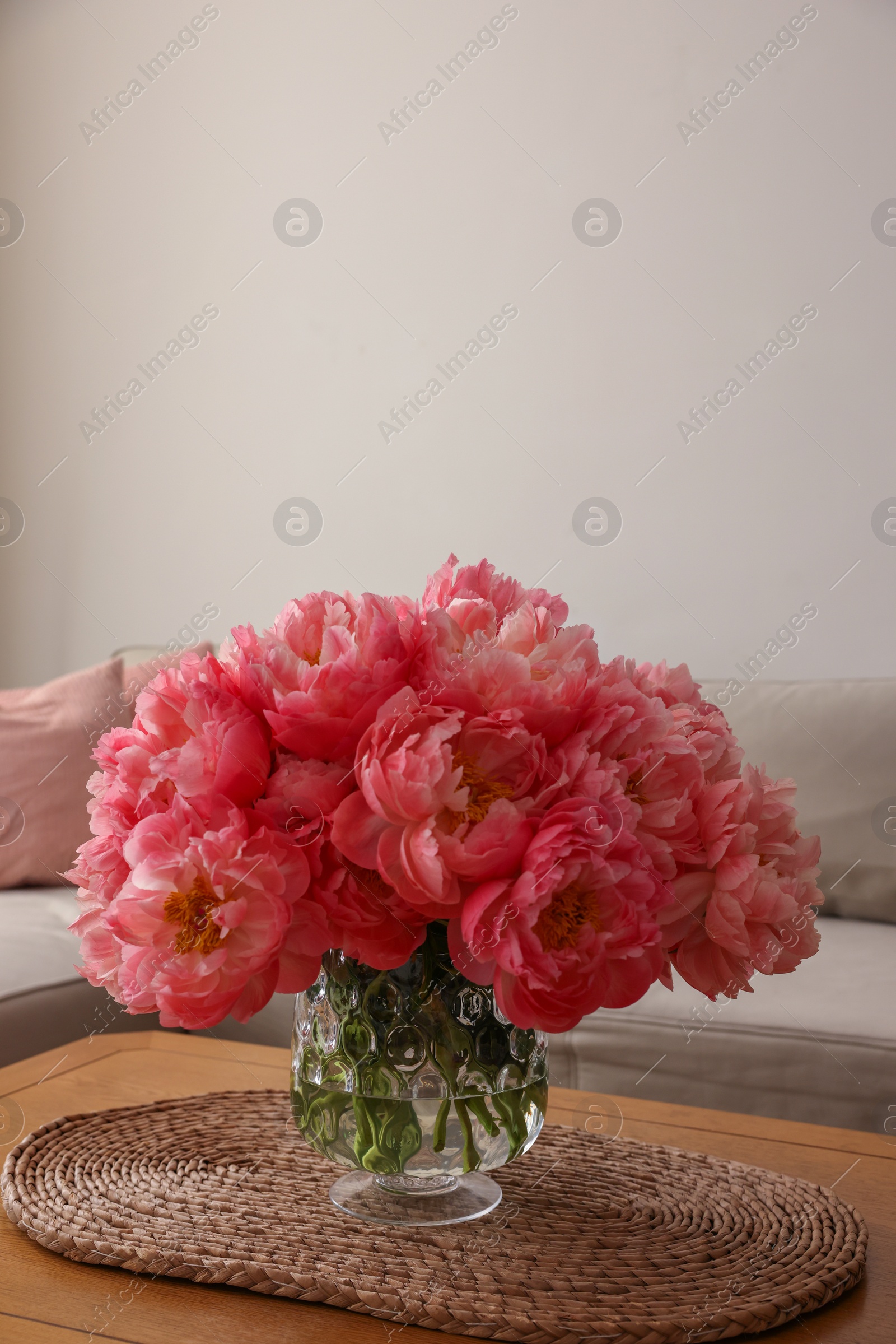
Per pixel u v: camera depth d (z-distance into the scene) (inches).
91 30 112.2
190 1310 23.9
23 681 114.7
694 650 92.2
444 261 100.0
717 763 26.3
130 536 110.8
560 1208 29.5
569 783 23.0
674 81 92.8
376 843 22.9
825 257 89.0
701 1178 31.8
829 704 76.5
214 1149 32.8
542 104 96.8
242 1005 23.5
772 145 90.4
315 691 23.2
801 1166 33.6
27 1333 22.9
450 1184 29.2
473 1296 23.7
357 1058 25.3
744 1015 55.3
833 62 88.8
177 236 109.2
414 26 100.7
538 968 21.9
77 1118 35.0
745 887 24.0
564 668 24.2
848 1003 55.7
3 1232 28.0
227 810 22.9
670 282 93.0
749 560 90.7
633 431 94.0
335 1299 24.0
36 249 114.3
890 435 87.3
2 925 64.9
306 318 104.7
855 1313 24.6
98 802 26.1
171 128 109.3
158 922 22.4
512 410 97.7
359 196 102.7
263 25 106.0
